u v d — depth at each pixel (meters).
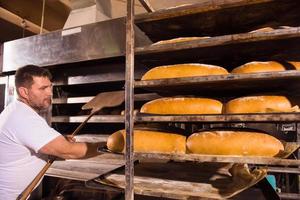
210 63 1.27
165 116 0.97
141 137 1.10
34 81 1.55
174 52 1.07
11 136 1.43
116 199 1.56
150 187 1.06
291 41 0.93
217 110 1.07
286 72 0.85
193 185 1.09
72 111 2.07
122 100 1.57
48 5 2.90
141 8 2.50
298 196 1.90
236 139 0.98
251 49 1.04
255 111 0.98
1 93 2.19
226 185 1.09
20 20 3.19
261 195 1.16
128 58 1.01
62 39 1.79
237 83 1.00
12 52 2.04
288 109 0.96
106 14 2.21
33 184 1.38
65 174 1.49
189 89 1.19
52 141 1.38
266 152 0.96
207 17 1.04
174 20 1.06
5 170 1.46
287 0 0.89
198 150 1.02
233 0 0.91
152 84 1.00
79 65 1.86
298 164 0.82
